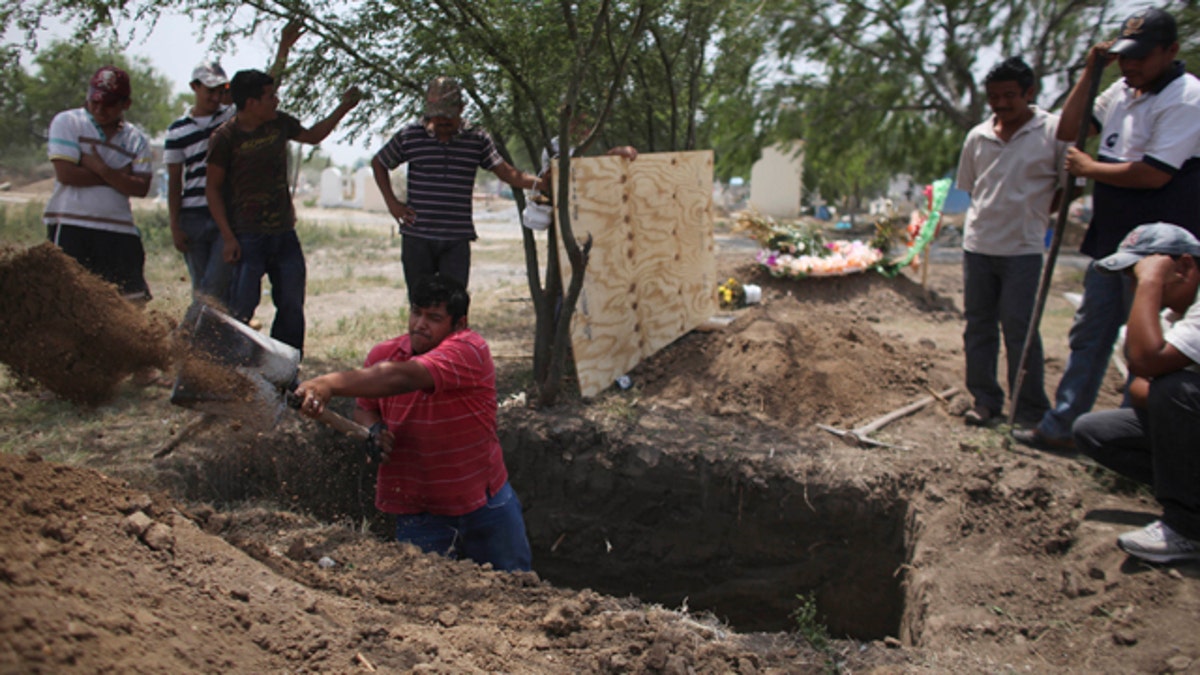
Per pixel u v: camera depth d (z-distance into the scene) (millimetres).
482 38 5133
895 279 10375
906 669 3109
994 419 5449
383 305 9422
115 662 1894
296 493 4781
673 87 6727
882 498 4715
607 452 5254
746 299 7988
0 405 4953
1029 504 4328
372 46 5270
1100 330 4742
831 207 30156
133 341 3037
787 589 4973
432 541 3824
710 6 6305
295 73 5312
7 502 2299
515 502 4066
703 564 5152
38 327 2969
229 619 2324
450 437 3709
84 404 3148
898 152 18688
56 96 12844
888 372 6090
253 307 5418
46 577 2076
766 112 17609
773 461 4953
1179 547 3625
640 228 6203
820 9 16359
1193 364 3576
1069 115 4809
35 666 1770
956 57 16203
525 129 5941
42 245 3008
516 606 2998
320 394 3176
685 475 5082
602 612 3047
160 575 2369
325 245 16891
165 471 4285
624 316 6109
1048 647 3424
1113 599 3576
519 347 7195
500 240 19750
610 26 5613
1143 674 3141
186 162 5598
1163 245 3803
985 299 5391
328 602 2664
